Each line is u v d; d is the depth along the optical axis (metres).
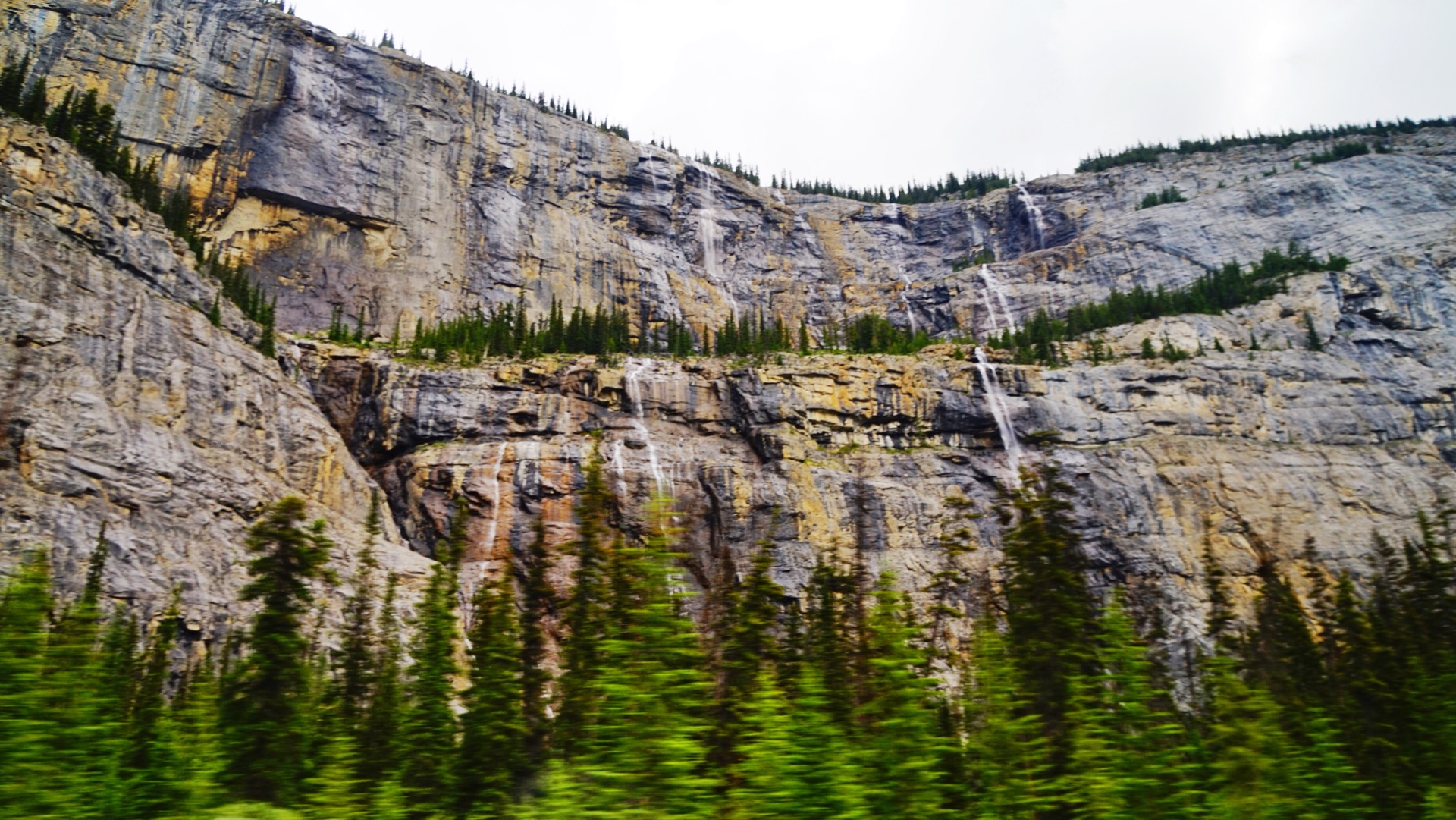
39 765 15.40
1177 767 19.30
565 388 105.62
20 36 110.56
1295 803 19.59
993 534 101.00
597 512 28.47
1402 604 39.62
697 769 16.16
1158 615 35.47
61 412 61.28
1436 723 26.30
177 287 78.44
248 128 117.50
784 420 107.88
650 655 17.23
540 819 15.91
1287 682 34.91
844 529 99.56
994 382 117.56
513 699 26.56
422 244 125.06
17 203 67.06
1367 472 111.88
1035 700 22.66
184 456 67.81
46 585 19.17
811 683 18.64
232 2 122.94
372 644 40.62
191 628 59.25
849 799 16.02
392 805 21.61
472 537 92.06
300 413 83.75
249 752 23.12
